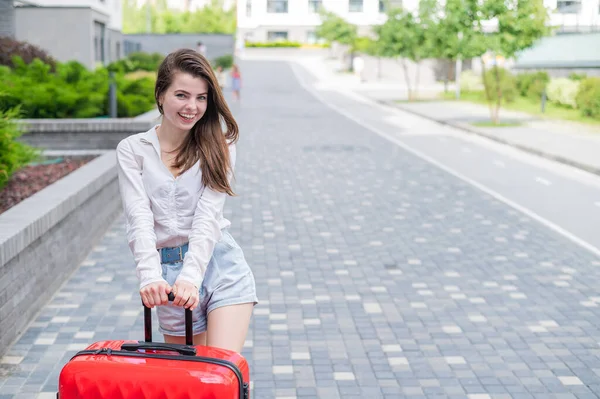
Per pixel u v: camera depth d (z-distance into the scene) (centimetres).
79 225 734
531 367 501
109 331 556
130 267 726
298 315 601
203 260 291
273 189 1177
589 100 2470
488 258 780
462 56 2336
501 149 1730
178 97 289
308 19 8544
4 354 508
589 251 812
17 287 539
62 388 259
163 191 301
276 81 4734
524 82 3275
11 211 595
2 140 759
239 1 8606
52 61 2209
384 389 464
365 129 2161
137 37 6444
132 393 252
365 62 4888
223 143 304
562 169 1424
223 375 252
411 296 653
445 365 503
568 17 3428
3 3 2977
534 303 636
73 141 1272
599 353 527
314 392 459
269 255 788
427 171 1372
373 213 1002
